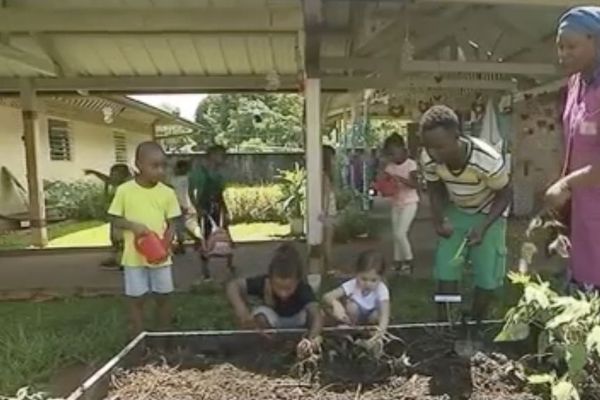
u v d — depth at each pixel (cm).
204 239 750
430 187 376
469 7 672
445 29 793
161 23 629
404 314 509
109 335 462
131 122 2172
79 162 1761
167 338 335
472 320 357
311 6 549
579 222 282
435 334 333
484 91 1041
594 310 250
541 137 1089
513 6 546
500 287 400
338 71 922
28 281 753
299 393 272
